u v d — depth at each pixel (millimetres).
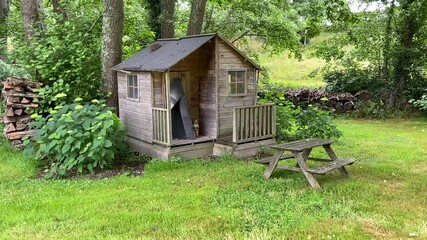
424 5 11992
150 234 4055
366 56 14484
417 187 5578
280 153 5969
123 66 8188
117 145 7219
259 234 3994
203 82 8109
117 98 8828
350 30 14180
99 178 6348
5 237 4012
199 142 7684
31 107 7965
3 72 10023
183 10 14352
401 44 13859
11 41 12289
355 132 10953
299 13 15523
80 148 6531
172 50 7707
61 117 6711
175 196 5250
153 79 7465
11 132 7805
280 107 9109
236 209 4723
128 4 12297
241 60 8070
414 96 14312
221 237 3941
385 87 14562
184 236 3990
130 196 5277
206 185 5746
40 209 4832
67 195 5398
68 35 9070
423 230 4066
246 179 6020
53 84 8500
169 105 7141
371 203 4910
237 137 7656
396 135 10445
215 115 7891
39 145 6812
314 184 5527
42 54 8625
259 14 14555
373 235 3967
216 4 13250
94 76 8992
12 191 5598
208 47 7859
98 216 4559
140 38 11344
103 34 8742
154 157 7559
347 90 15500
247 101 8289
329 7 6719
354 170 6559
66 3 10602
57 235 4047
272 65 23906
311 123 8953
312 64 24078
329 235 3967
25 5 10562
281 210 4688
